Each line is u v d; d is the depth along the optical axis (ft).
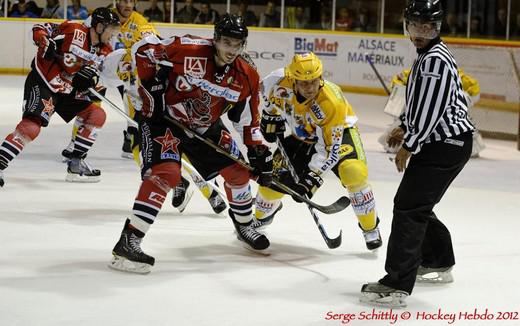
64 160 29.58
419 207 14.96
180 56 16.42
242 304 15.02
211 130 17.71
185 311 14.47
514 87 42.93
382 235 20.99
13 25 59.00
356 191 18.70
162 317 14.10
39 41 23.20
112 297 15.07
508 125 43.42
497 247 20.10
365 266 17.99
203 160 17.78
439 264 16.62
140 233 16.62
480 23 61.26
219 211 22.13
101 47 23.91
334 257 18.69
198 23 62.54
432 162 15.05
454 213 24.08
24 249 18.08
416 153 15.07
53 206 22.50
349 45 62.49
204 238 19.92
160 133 16.84
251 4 64.44
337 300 15.48
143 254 16.60
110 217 21.56
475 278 17.34
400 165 15.52
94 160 30.35
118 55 20.33
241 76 16.70
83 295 15.11
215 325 13.82
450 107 15.12
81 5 62.90
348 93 62.64
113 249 16.75
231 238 20.06
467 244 20.31
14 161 29.07
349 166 18.62
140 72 16.61
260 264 17.84
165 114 17.06
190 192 22.35
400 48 60.59
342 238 20.48
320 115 17.87
